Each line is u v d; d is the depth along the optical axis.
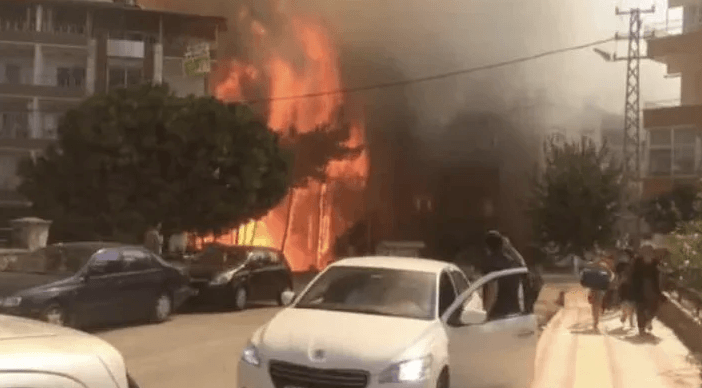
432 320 7.92
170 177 31.50
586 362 13.45
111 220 30.91
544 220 43.59
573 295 32.28
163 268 17.47
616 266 21.30
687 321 16.39
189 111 31.80
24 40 54.47
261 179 33.56
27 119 53.94
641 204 52.31
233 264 21.77
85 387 3.75
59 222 31.86
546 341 16.27
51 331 4.01
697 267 15.78
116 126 31.14
